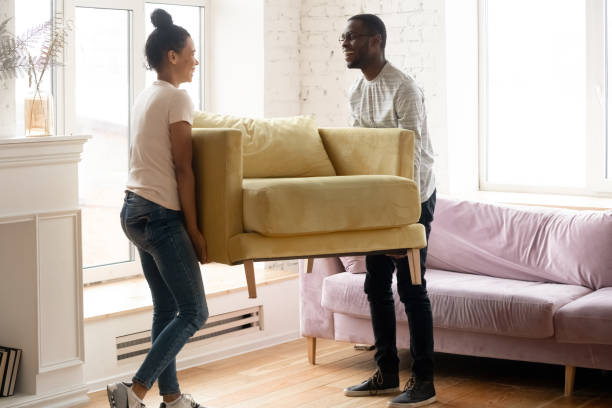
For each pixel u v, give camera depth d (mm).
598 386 3922
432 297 3975
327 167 3799
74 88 4770
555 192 5148
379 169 3602
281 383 4094
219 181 3168
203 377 4215
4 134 3857
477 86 5355
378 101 3717
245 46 5359
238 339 4656
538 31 5164
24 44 3789
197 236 3225
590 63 4941
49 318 3734
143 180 3199
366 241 3338
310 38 5480
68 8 4695
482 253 4387
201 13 5473
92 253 4992
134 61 5086
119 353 4152
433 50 5066
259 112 5328
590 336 3625
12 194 3578
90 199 4977
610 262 4043
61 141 3693
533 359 3816
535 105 5203
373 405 3729
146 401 3826
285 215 3146
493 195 5168
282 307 4906
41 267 3688
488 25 5320
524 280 4281
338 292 4230
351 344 4809
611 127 4938
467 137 5273
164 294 3389
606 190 4945
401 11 5160
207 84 5516
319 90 5480
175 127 3162
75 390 3824
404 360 4438
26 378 3742
